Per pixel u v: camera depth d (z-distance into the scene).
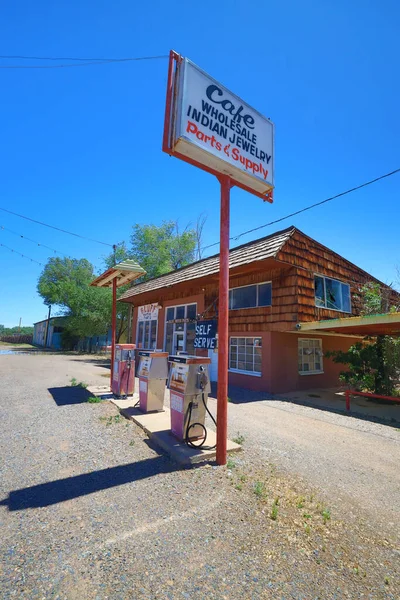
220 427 4.44
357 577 2.49
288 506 3.47
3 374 12.54
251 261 10.54
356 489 4.05
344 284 13.40
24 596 2.15
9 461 4.29
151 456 4.61
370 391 11.56
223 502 3.46
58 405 7.43
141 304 19.98
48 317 44.19
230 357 12.69
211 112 4.68
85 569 2.41
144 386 6.74
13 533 2.80
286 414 8.04
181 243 32.00
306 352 12.62
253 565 2.54
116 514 3.14
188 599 2.18
